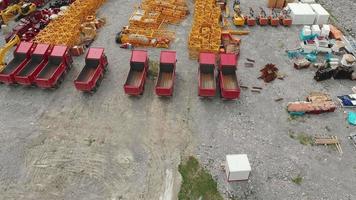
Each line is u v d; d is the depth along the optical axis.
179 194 20.92
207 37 32.12
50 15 36.31
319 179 21.80
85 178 21.75
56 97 27.61
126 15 37.72
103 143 23.95
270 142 24.11
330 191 21.16
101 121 25.59
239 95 27.34
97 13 37.84
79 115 26.06
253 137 24.44
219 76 28.28
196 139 24.23
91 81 26.72
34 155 23.12
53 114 26.12
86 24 34.56
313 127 25.20
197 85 28.70
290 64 31.09
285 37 34.62
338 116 26.09
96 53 28.94
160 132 24.75
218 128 25.05
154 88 28.42
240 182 21.58
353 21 37.53
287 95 27.86
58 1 38.97
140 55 28.73
